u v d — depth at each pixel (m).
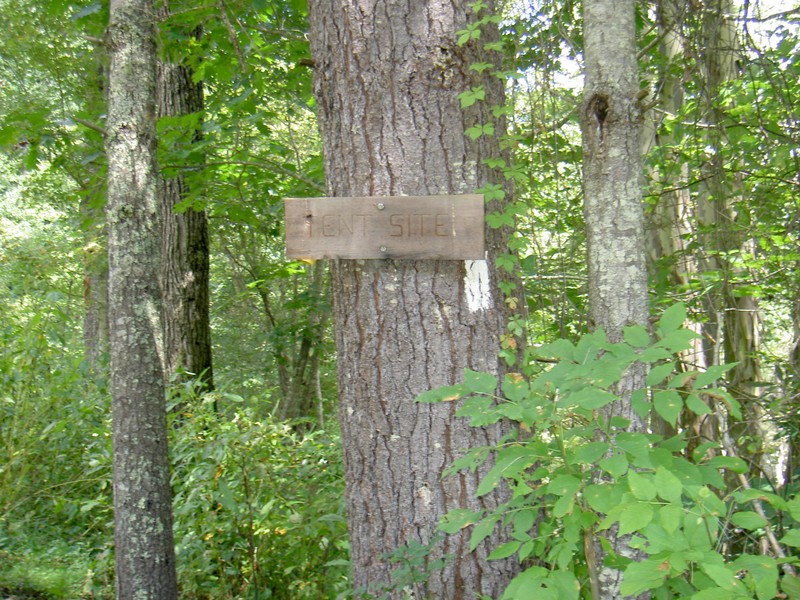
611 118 2.74
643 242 2.78
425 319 2.90
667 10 4.33
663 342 1.89
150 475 3.71
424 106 2.91
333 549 4.16
